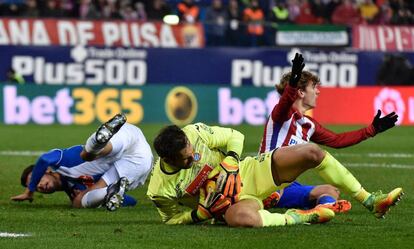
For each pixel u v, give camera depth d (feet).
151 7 305.12
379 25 298.35
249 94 274.98
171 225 96.22
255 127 262.88
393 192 93.56
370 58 284.00
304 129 104.17
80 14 299.58
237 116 274.36
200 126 95.09
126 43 283.18
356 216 103.76
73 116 267.59
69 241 86.63
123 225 96.94
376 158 183.73
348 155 189.98
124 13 302.04
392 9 319.68
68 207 112.88
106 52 271.69
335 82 281.74
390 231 92.68
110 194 107.24
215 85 273.54
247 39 291.99
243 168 95.86
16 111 264.52
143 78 274.16
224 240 86.38
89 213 107.34
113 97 269.23
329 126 269.03
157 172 95.14
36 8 295.48
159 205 96.22
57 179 112.57
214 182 93.91
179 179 94.27
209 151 94.63
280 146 102.58
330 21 317.01
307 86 104.17
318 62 281.33
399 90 279.90
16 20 277.44
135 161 112.27
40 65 269.85
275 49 279.90
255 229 91.86
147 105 270.05
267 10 319.27
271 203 102.83
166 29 285.43
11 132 236.22
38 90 265.75
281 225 94.02
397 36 298.97
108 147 109.91
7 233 91.81
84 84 269.03
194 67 277.85
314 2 318.04
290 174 93.66
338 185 94.63
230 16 305.53
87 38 281.33
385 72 285.43
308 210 96.22
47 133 234.17
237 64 279.49
